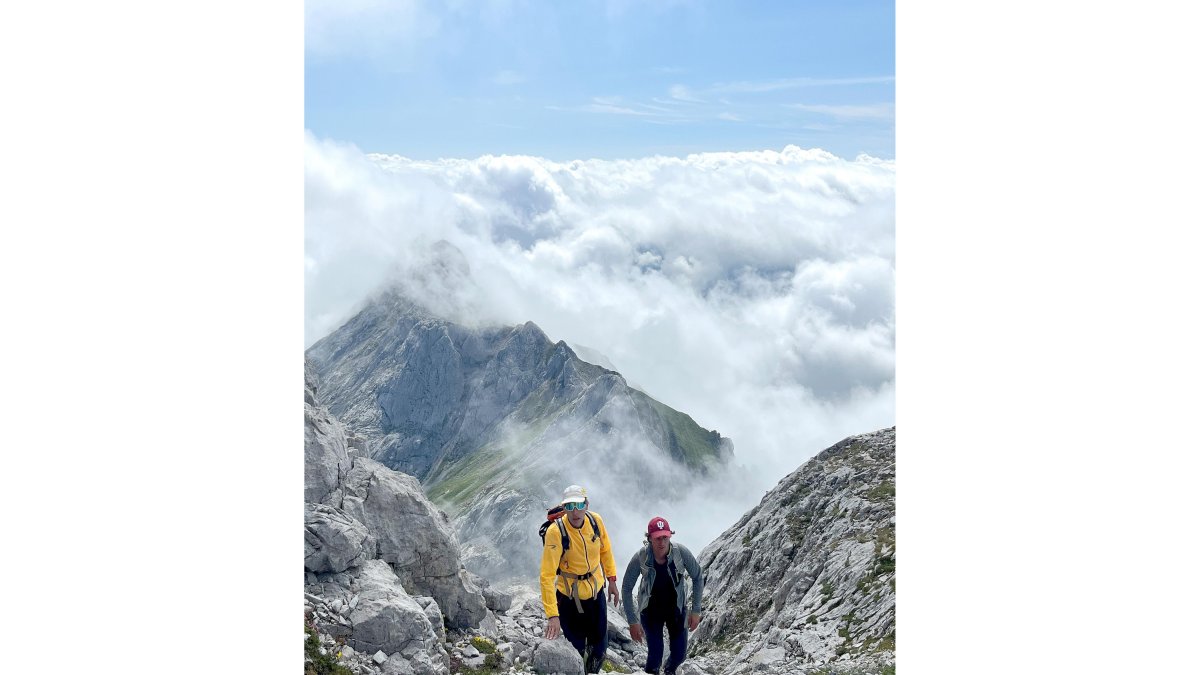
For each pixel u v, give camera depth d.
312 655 10.65
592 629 11.51
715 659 20.09
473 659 12.16
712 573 32.47
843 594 19.41
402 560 12.95
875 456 29.44
